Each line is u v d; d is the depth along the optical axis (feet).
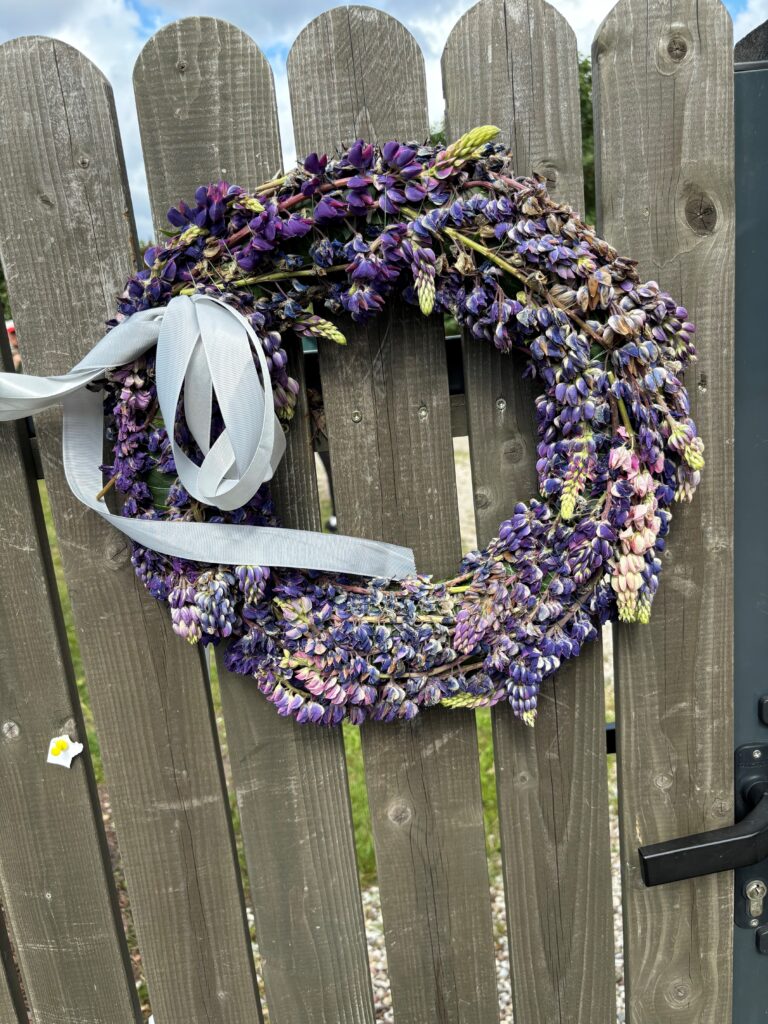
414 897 2.36
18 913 2.39
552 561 1.98
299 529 2.07
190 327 1.80
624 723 2.29
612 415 1.91
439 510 2.14
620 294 1.86
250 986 2.44
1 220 1.92
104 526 2.09
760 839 2.24
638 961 2.46
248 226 1.81
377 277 1.86
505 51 1.88
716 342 2.06
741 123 1.98
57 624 2.17
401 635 2.00
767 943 2.46
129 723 2.23
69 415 1.96
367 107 1.90
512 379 2.06
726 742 2.33
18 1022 2.43
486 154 1.83
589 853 2.37
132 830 2.30
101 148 1.89
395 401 2.07
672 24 1.89
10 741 2.24
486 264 1.86
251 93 1.87
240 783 2.26
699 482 2.14
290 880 2.34
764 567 2.25
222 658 2.10
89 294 1.97
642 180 1.97
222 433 1.91
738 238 2.04
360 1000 2.46
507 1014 3.29
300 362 2.02
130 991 2.46
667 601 2.22
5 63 1.84
